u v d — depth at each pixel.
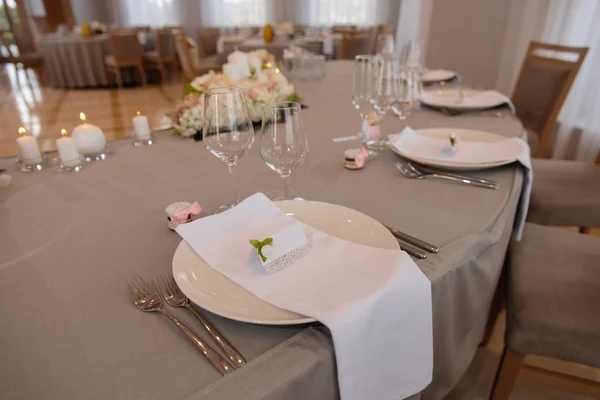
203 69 4.19
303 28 6.85
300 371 0.43
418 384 0.57
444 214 0.77
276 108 0.73
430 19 3.70
